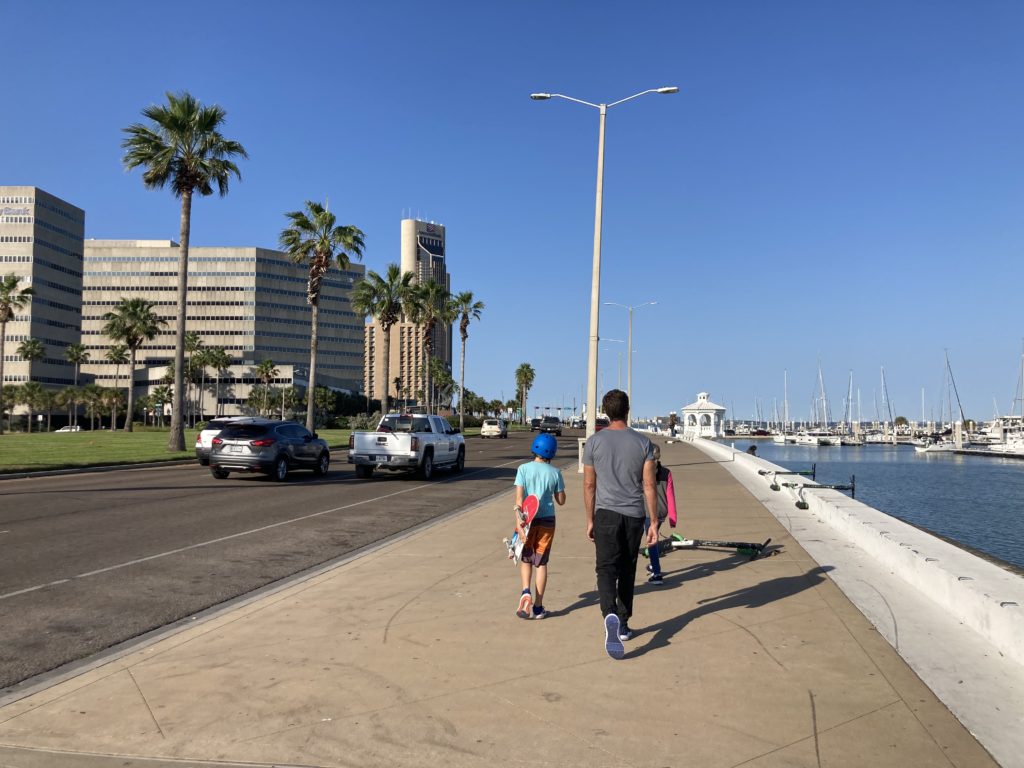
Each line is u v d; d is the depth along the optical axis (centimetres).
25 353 13388
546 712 478
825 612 717
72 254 16550
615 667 561
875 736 441
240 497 1856
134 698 507
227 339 17350
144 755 425
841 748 427
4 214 15175
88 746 436
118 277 17800
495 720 466
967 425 16800
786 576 885
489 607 744
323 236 4744
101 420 15200
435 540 1164
